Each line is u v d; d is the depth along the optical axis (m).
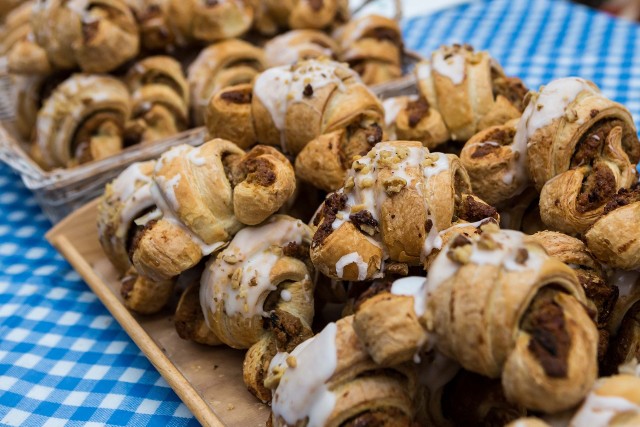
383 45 0.94
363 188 0.60
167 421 0.63
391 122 0.73
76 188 0.83
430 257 0.58
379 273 0.60
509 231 0.53
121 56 0.90
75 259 0.77
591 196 0.61
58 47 0.89
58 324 0.74
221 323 0.64
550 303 0.51
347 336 0.54
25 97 0.95
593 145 0.63
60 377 0.68
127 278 0.72
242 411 0.62
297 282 0.64
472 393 0.55
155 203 0.67
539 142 0.63
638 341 0.58
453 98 0.71
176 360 0.67
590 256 0.58
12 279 0.80
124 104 0.89
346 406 0.52
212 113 0.72
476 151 0.67
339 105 0.69
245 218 0.64
